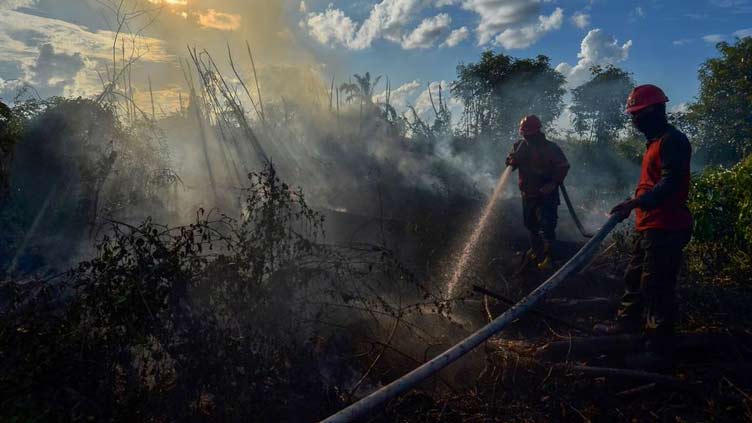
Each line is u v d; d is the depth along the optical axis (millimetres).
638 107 3338
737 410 2924
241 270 3178
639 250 3590
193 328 2791
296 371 2904
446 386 3219
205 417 2725
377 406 2223
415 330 3727
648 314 3404
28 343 2490
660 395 3084
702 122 24438
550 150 4965
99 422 2340
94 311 2758
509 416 2914
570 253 5355
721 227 5148
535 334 3895
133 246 2967
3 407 2174
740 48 23234
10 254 4348
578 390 3129
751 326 3736
